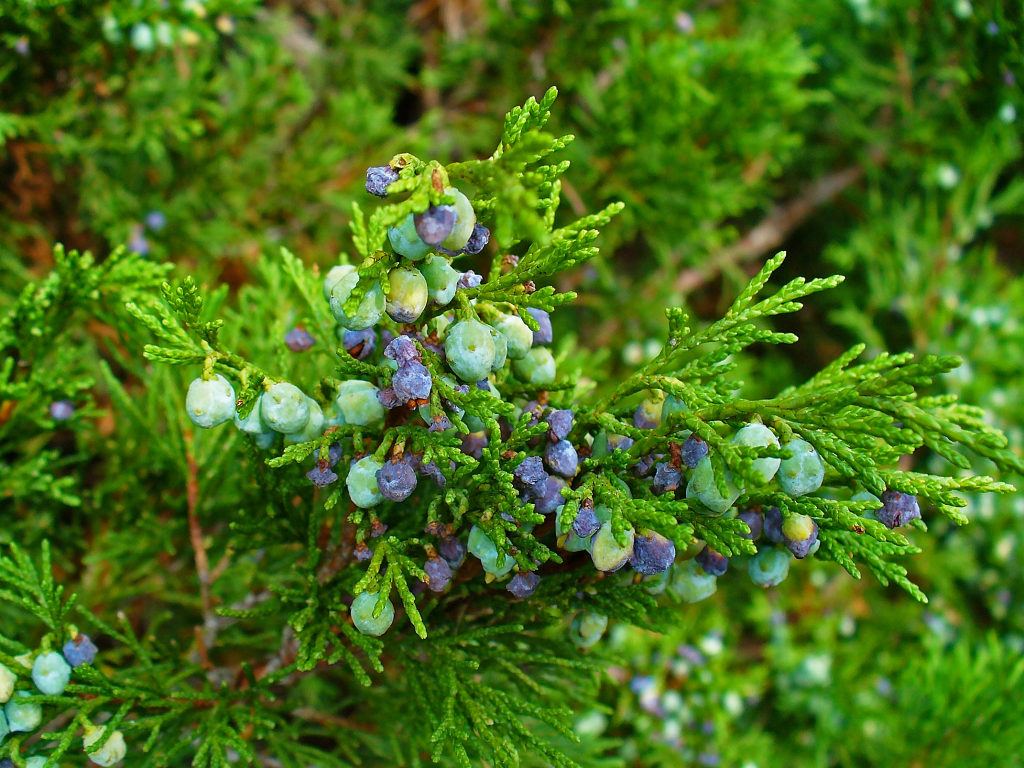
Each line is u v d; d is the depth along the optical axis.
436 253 0.15
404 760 0.20
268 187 0.32
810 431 0.15
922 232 0.42
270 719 0.18
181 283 0.15
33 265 0.29
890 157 0.40
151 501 0.23
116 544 0.22
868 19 0.36
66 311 0.21
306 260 0.33
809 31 0.39
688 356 0.39
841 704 0.35
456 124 0.38
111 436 0.25
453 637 0.17
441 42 0.41
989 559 0.38
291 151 0.35
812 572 0.38
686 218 0.34
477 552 0.16
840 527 0.16
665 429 0.16
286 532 0.19
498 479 0.15
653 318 0.39
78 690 0.17
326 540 0.19
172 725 0.18
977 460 0.37
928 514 0.38
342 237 0.35
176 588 0.24
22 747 0.17
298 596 0.17
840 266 0.44
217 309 0.22
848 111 0.40
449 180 0.14
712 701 0.33
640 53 0.32
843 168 0.42
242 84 0.31
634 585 0.17
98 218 0.28
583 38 0.35
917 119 0.38
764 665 0.36
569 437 0.17
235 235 0.31
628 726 0.35
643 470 0.16
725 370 0.17
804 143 0.42
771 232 0.42
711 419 0.16
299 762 0.19
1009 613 0.38
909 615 0.38
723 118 0.33
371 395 0.16
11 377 0.21
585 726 0.32
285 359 0.19
